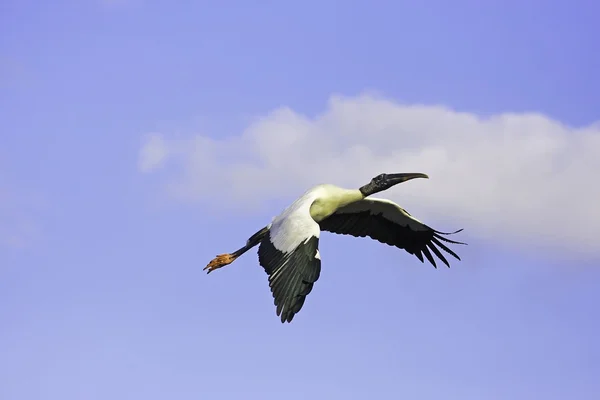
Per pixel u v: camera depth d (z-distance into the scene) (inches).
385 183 770.8
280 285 660.7
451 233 789.9
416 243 809.5
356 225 798.5
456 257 805.2
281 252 669.3
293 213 689.6
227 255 771.4
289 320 647.1
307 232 667.4
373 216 795.4
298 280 655.8
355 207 785.6
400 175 772.6
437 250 808.3
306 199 722.8
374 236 803.4
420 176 771.4
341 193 757.3
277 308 653.9
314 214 751.7
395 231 804.0
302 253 661.3
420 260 810.8
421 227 801.6
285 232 676.1
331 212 759.1
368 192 772.0
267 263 673.6
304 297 652.1
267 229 750.5
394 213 792.9
